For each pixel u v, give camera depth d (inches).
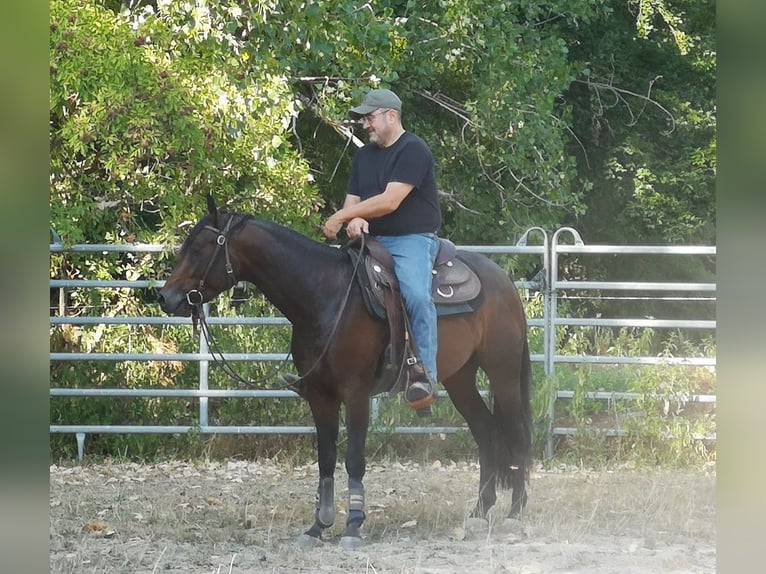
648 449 450.3
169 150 486.6
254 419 477.4
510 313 322.7
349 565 264.1
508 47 706.2
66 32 472.4
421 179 293.1
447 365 305.3
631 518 330.0
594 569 258.7
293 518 334.6
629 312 940.6
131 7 579.8
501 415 328.2
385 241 299.0
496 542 295.6
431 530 313.7
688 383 457.4
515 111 708.0
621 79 942.4
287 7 524.4
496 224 773.9
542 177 721.6
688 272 923.4
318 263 289.1
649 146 924.0
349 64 583.8
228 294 486.9
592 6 872.9
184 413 481.1
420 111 783.7
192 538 302.4
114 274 538.0
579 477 413.1
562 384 467.2
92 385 472.7
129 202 517.3
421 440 467.8
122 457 457.4
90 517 335.9
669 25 921.5
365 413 289.0
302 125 756.0
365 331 285.7
